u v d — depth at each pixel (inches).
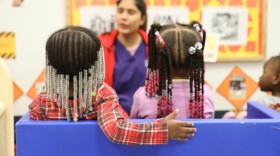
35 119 45.1
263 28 107.3
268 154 42.9
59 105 44.8
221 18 106.3
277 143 42.7
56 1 102.3
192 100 50.3
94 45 44.6
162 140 41.9
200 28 55.4
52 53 44.3
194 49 49.5
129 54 94.1
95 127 42.3
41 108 45.2
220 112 109.8
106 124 41.6
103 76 46.1
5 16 101.7
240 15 106.7
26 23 102.3
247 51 108.1
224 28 106.7
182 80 52.2
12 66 103.7
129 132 41.1
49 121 42.9
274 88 82.3
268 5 107.3
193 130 42.2
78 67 44.1
